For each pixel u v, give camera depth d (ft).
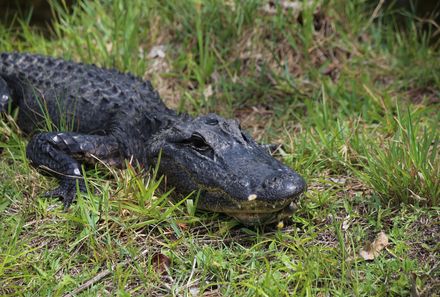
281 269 24.45
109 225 27.12
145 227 27.27
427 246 25.16
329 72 41.93
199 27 42.11
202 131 28.27
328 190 29.12
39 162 31.55
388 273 23.79
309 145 33.09
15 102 36.68
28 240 26.61
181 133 28.89
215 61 42.14
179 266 25.07
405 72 41.60
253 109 39.24
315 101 38.52
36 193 30.25
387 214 27.25
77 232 27.04
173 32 44.01
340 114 36.22
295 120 37.78
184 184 28.48
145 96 35.45
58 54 43.60
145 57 42.70
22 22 44.80
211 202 27.37
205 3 43.88
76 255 25.85
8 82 36.99
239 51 42.34
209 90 40.52
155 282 24.34
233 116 38.63
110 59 41.63
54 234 26.96
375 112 35.96
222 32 42.75
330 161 31.55
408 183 27.55
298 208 27.25
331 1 44.37
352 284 23.47
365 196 28.84
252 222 26.48
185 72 42.29
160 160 29.58
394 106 37.58
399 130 30.48
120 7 44.62
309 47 42.68
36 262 25.50
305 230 27.07
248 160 27.32
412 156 28.14
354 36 44.06
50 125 33.42
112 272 24.68
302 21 43.06
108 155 32.07
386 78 41.73
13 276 24.64
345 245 25.88
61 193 29.94
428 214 26.73
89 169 32.12
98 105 34.27
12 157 32.07
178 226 27.37
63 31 45.93
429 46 44.62
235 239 26.68
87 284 24.08
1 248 25.93
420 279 23.38
